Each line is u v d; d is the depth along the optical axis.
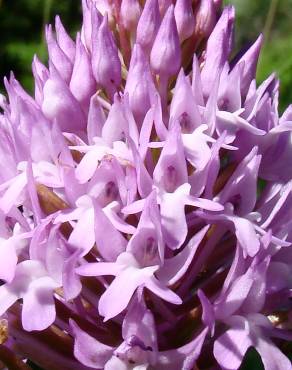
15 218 0.08
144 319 0.07
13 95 0.08
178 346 0.08
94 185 0.08
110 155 0.07
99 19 0.08
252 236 0.07
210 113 0.08
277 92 0.09
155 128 0.08
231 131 0.08
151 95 0.08
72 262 0.07
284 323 0.08
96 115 0.08
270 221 0.08
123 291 0.07
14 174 0.08
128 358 0.07
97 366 0.07
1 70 0.28
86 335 0.07
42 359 0.08
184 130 0.08
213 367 0.08
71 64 0.08
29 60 0.28
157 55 0.08
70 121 0.08
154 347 0.07
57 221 0.07
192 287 0.08
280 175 0.08
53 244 0.07
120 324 0.08
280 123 0.08
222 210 0.08
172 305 0.08
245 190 0.08
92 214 0.07
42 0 0.31
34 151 0.08
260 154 0.08
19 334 0.08
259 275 0.07
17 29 0.29
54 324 0.08
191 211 0.08
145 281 0.07
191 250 0.07
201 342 0.07
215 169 0.07
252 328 0.07
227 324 0.07
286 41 0.22
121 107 0.08
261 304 0.07
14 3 0.31
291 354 0.08
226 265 0.08
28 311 0.07
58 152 0.08
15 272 0.07
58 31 0.09
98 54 0.08
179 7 0.08
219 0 0.09
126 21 0.08
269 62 0.22
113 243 0.07
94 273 0.07
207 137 0.08
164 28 0.08
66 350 0.08
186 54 0.08
